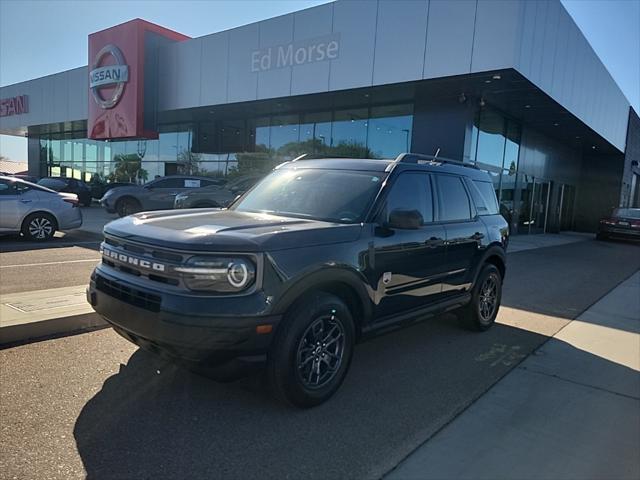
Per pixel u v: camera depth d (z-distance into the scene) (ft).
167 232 11.36
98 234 42.78
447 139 51.21
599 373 15.31
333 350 12.27
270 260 10.65
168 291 10.52
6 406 11.04
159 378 12.90
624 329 20.74
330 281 11.97
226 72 59.98
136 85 67.67
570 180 94.53
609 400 13.30
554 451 10.55
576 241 69.67
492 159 58.29
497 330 19.75
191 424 10.78
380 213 13.79
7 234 37.99
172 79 66.95
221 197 49.70
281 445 10.18
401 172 15.06
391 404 12.41
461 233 17.07
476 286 18.49
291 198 15.11
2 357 13.69
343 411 11.87
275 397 11.49
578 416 12.27
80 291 19.70
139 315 10.85
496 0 40.22
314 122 63.46
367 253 12.83
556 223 88.63
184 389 12.41
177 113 70.85
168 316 10.25
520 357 16.52
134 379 12.76
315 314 11.39
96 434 10.15
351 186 14.65
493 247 19.15
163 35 69.72
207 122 77.41
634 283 32.89
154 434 10.30
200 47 63.00
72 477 8.70
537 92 48.06
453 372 14.85
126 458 9.39
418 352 16.62
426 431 11.12
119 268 12.04
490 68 40.73
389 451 10.19
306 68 51.98
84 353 14.26
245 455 9.73
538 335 19.30
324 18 50.26
